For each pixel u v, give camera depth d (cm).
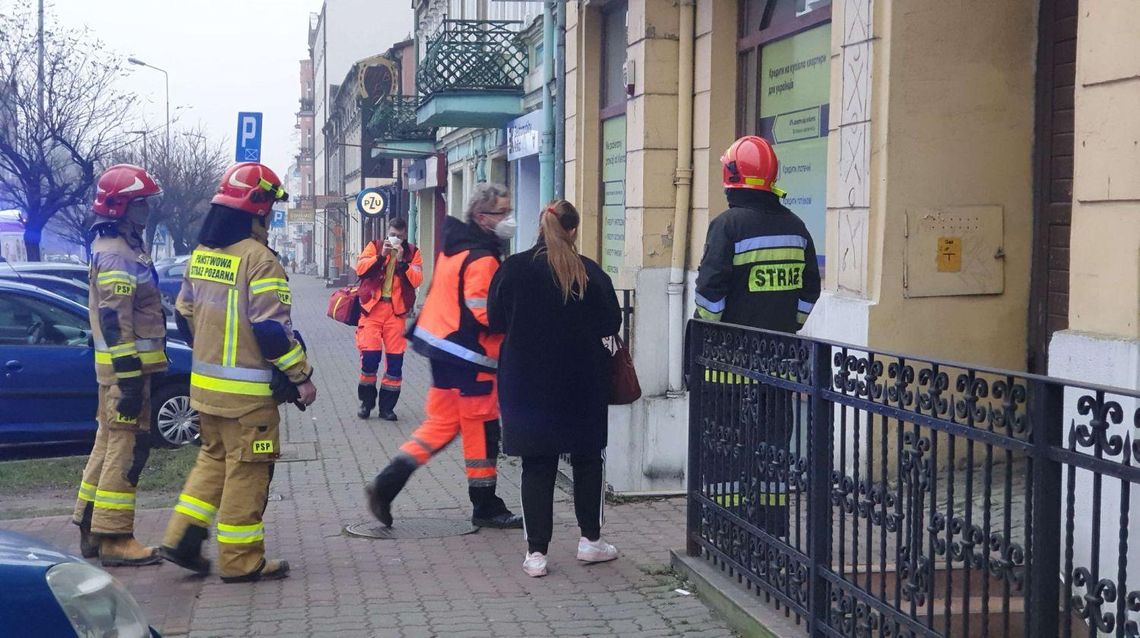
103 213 674
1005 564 367
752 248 619
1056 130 667
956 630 407
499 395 660
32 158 2570
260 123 1185
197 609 604
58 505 880
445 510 838
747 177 630
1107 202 489
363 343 1282
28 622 341
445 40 1939
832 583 476
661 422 884
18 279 1338
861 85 685
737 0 950
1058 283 665
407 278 1285
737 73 955
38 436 1086
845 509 467
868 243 679
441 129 2884
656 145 992
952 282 677
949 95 673
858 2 687
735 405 576
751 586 568
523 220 1997
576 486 679
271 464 659
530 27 1830
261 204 648
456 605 608
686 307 946
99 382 687
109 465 682
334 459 1053
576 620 580
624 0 1191
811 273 641
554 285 643
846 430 466
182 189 4925
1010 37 677
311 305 3916
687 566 630
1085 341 490
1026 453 354
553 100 1480
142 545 712
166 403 1130
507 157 2048
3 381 1073
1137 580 441
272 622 582
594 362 655
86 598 361
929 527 402
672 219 991
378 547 734
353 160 5850
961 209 677
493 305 655
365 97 4056
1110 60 487
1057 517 348
